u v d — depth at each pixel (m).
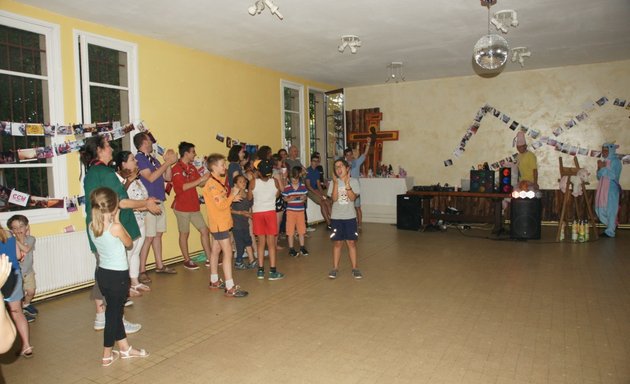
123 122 5.94
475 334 3.79
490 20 5.30
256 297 4.87
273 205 5.51
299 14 5.37
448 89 9.97
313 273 5.81
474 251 6.98
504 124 9.52
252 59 7.70
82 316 4.41
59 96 5.07
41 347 3.69
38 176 5.01
